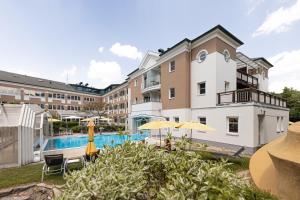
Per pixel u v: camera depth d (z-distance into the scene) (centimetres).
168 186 192
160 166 276
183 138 318
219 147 1596
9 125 977
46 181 743
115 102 5175
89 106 4425
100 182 209
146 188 248
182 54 1991
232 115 1520
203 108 1809
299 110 3172
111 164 264
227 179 195
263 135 1515
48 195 629
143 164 270
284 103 2070
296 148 215
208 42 1789
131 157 279
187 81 1947
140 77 3052
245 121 1420
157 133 2272
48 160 796
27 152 1045
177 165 249
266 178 276
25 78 5081
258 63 2659
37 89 4666
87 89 6825
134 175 230
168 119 2192
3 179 761
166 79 2245
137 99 3122
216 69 1708
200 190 178
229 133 1535
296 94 3388
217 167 208
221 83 1748
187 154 267
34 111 1370
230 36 1808
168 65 2216
